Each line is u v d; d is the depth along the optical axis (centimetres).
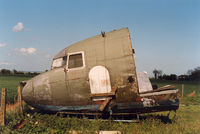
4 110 637
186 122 684
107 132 544
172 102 609
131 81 619
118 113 652
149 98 613
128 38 664
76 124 611
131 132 539
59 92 696
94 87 644
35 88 743
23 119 694
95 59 665
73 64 692
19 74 6494
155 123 623
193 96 1784
